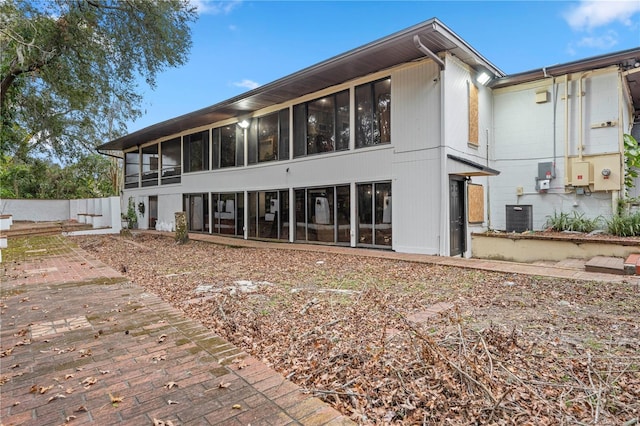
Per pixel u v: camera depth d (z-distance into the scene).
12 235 14.78
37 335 3.67
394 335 3.56
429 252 9.43
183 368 2.90
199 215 17.36
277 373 2.82
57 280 6.43
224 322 4.13
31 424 2.18
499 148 11.51
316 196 12.15
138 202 21.77
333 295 5.39
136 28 13.36
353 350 3.21
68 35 12.85
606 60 9.16
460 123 9.80
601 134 9.65
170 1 13.38
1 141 16.16
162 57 14.13
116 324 3.99
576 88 10.02
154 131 18.11
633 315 4.16
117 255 10.27
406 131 9.84
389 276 6.89
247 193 14.69
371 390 2.55
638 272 6.34
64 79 14.15
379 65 10.02
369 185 10.75
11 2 11.36
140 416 2.24
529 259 9.09
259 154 14.24
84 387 2.61
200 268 8.05
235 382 2.66
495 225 11.55
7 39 11.84
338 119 11.47
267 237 13.87
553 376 2.72
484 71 10.44
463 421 2.19
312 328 3.91
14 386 2.65
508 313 4.36
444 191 9.18
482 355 2.97
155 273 7.42
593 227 9.61
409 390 2.51
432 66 9.34
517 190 11.16
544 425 2.13
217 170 16.08
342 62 9.70
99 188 29.92
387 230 10.36
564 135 10.23
